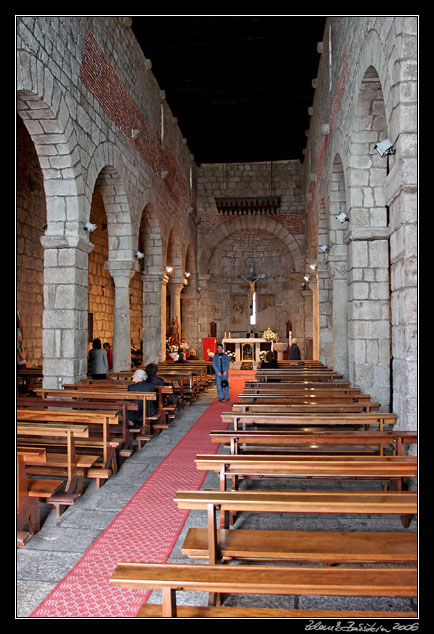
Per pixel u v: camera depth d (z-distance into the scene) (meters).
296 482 5.67
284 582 2.47
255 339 20.52
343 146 9.34
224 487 3.98
